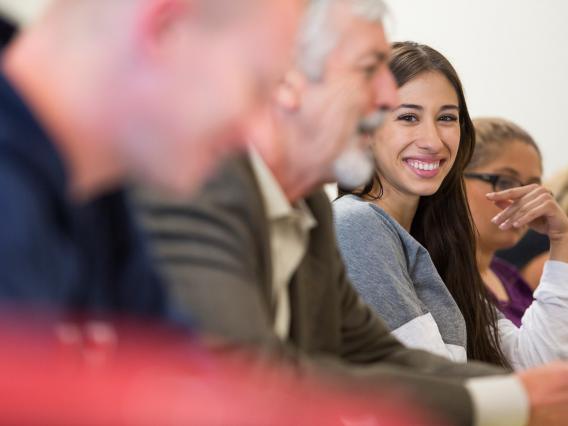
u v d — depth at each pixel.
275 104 2.19
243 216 2.04
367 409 1.25
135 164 1.12
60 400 0.81
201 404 0.89
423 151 3.61
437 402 2.14
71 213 1.12
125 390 0.85
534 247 5.44
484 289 3.95
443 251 3.88
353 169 2.29
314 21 2.16
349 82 2.20
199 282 1.90
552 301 3.88
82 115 1.07
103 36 1.06
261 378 1.82
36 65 1.07
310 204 2.54
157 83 1.06
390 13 2.25
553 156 7.17
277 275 2.30
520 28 7.14
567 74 7.12
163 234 1.91
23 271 1.01
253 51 1.09
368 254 3.28
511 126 4.57
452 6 7.13
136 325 1.30
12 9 1.16
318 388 1.90
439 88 3.63
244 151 2.13
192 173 1.13
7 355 0.88
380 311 3.25
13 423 0.79
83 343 1.07
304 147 2.23
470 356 3.89
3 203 1.02
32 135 1.05
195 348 1.40
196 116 1.08
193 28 1.07
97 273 1.23
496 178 4.46
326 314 2.55
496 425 2.22
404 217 3.74
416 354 2.72
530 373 2.31
